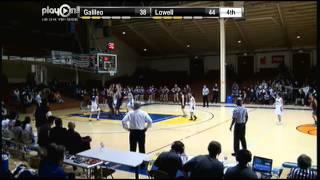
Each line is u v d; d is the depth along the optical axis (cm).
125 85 3039
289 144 934
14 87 2234
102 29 2827
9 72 2302
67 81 2772
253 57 3078
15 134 776
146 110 1970
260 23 2316
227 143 955
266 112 1791
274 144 937
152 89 2739
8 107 1977
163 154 485
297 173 436
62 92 2502
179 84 3216
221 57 2327
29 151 762
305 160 431
